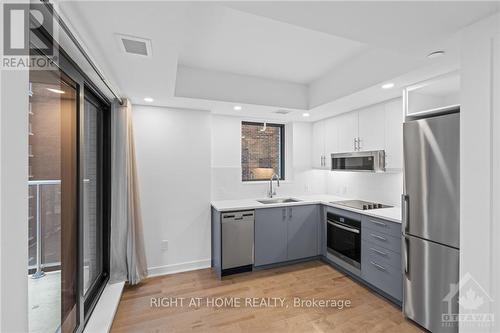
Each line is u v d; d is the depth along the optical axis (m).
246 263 3.08
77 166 1.74
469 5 1.17
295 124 4.10
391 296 2.39
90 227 2.41
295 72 2.90
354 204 3.21
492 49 1.26
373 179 3.36
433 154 1.87
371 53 2.31
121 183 2.70
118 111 2.68
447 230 1.78
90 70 1.77
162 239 3.07
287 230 3.32
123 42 1.50
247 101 2.97
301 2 1.15
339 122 3.55
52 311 1.63
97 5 1.14
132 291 2.61
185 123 3.19
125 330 1.98
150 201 3.02
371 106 2.98
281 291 2.62
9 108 0.72
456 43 1.55
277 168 4.23
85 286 2.20
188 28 1.93
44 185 1.60
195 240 3.23
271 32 2.00
